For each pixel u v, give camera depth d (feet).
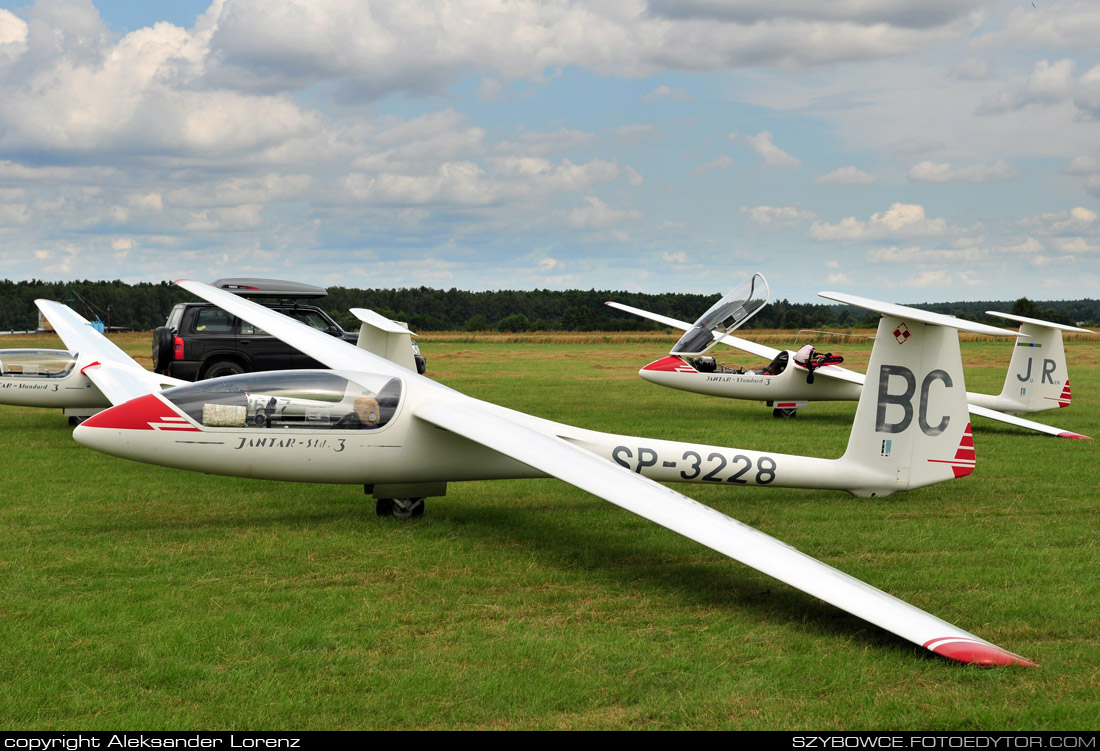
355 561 21.47
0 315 357.41
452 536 24.09
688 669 15.03
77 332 49.47
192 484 31.01
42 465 34.71
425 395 25.45
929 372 28.35
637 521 26.27
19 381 44.19
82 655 15.15
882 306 27.50
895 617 15.55
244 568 20.70
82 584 19.31
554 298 456.04
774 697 13.98
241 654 15.33
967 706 13.62
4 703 13.32
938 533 25.04
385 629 16.75
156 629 16.44
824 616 17.94
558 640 16.17
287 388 24.39
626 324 330.54
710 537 17.69
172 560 21.22
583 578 20.40
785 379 56.13
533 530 24.98
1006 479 33.91
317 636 16.15
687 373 57.41
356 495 29.37
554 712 13.41
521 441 22.18
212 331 53.57
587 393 73.10
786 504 28.94
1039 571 21.34
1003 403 56.90
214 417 23.79
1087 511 28.25
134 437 23.56
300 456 24.30
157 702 13.47
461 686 14.10
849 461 28.76
